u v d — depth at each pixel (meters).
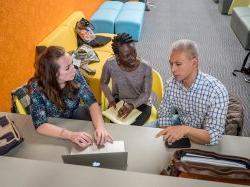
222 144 1.53
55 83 1.82
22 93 2.26
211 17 6.56
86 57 3.58
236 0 6.50
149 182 0.72
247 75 4.16
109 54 3.89
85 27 4.16
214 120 1.68
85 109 2.25
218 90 1.70
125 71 2.32
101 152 1.31
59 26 3.88
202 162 1.17
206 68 4.36
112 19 4.92
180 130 1.55
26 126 1.70
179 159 1.20
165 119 1.97
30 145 1.54
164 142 1.54
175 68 1.67
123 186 0.72
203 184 0.72
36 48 3.29
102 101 2.50
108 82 2.49
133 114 2.16
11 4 2.71
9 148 1.48
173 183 0.72
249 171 1.09
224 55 4.77
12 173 0.79
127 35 2.27
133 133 1.61
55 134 1.59
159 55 4.73
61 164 0.81
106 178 0.74
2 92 2.67
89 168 0.78
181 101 1.86
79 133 1.55
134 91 2.42
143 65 2.31
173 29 5.84
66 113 2.01
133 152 1.47
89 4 5.20
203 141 1.53
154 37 5.43
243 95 3.71
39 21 3.33
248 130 3.11
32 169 0.79
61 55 1.78
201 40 5.34
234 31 5.54
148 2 7.48
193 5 7.37
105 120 2.11
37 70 1.84
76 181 0.74
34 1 3.16
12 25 2.76
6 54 2.69
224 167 1.11
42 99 1.84
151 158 1.43
